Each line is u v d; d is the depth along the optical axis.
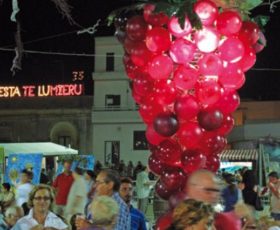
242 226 6.34
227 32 6.66
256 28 6.99
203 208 4.20
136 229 7.38
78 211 11.04
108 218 4.91
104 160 40.50
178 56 6.64
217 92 6.75
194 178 5.22
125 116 40.34
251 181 11.92
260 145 19.58
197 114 6.88
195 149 6.92
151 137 7.17
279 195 12.34
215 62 6.62
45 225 6.32
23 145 22.97
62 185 12.41
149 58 6.94
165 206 7.39
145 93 7.11
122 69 40.69
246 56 7.04
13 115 41.69
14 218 7.73
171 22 6.61
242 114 41.25
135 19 6.87
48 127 41.41
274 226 6.89
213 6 6.57
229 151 27.77
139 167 21.97
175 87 6.92
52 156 25.97
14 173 17.39
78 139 40.97
